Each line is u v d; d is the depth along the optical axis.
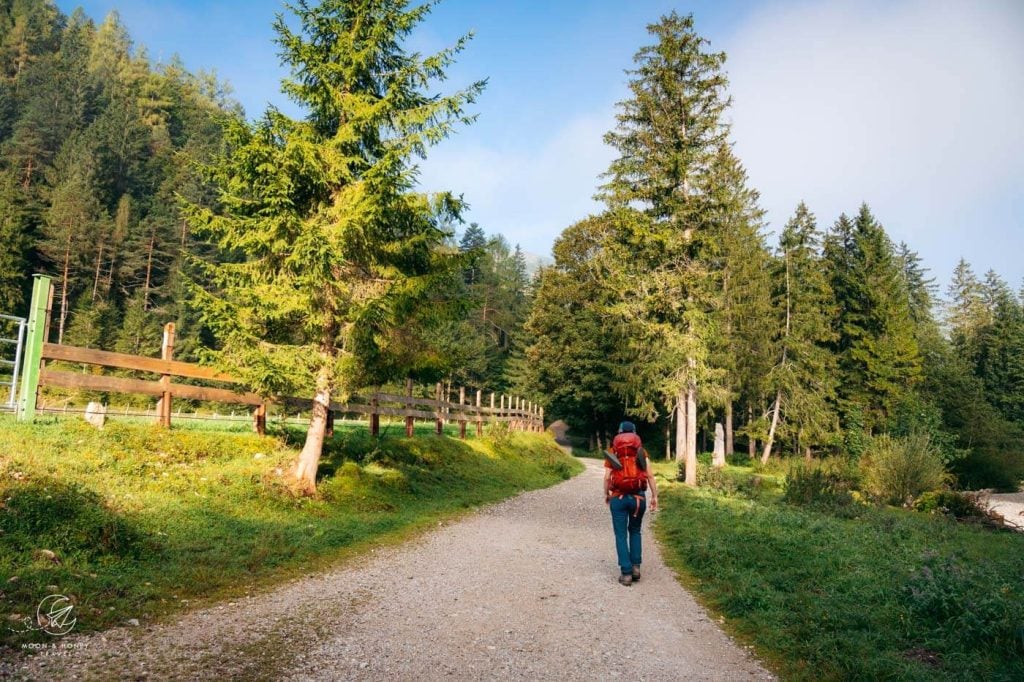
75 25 130.25
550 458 26.67
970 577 6.32
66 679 3.87
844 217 45.34
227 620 5.20
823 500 15.43
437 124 10.92
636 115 22.06
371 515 10.38
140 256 60.34
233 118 9.59
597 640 5.16
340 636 4.96
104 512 7.02
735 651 5.04
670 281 20.75
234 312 9.61
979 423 44.00
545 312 47.94
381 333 11.34
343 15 11.23
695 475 20.42
